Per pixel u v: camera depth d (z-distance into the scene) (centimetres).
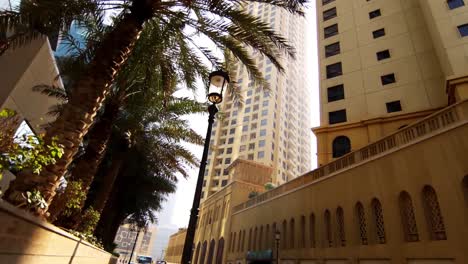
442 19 2134
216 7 802
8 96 1081
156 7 748
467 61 1878
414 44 2458
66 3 767
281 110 7706
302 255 1781
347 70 2747
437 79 2194
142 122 1573
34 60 1149
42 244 434
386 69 2503
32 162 396
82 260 769
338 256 1454
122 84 1086
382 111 2336
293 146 8019
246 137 7119
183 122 1606
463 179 934
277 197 2372
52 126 563
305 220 1864
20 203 467
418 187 1100
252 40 851
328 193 1675
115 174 1523
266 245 2369
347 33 2973
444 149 1020
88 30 1109
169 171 2044
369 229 1300
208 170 7244
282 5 840
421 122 1159
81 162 1001
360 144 2270
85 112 588
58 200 675
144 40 1027
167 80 1098
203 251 4169
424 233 1033
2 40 763
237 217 3306
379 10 2869
